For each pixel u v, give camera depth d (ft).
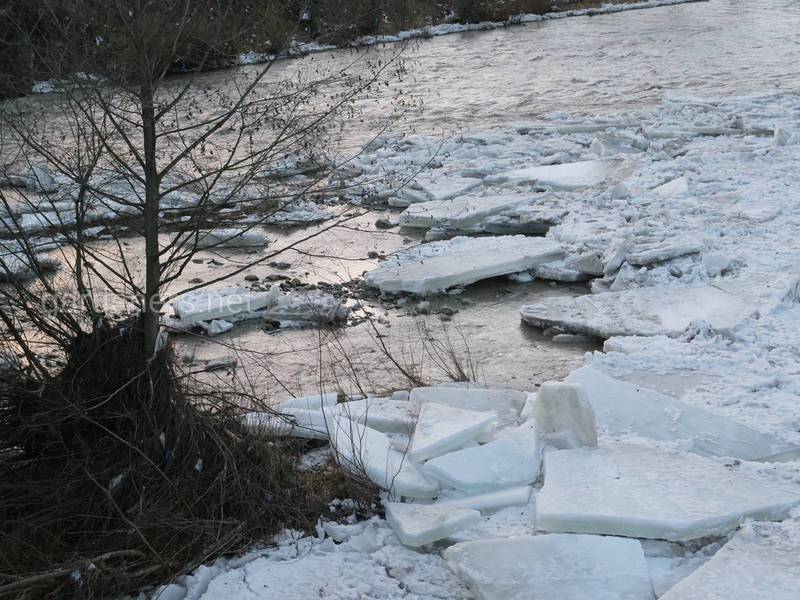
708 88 60.49
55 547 13.64
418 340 24.84
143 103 14.21
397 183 39.45
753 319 23.40
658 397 18.71
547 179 39.60
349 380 22.06
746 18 97.04
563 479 15.20
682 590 12.32
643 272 27.43
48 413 14.42
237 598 12.87
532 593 12.56
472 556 13.43
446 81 69.77
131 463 14.55
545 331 24.84
